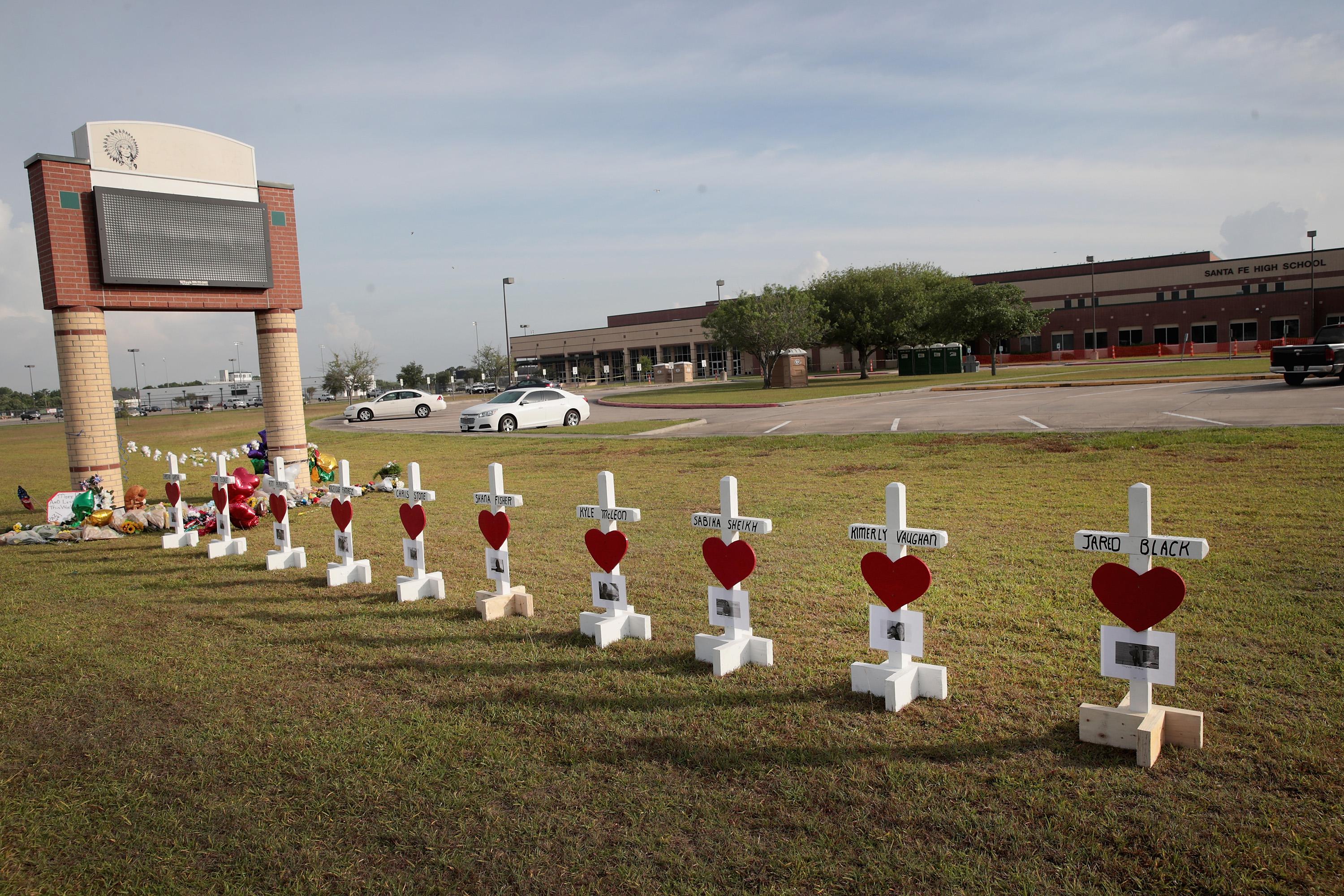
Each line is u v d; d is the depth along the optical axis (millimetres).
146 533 11211
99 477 11766
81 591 7680
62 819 3549
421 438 24906
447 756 3932
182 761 4043
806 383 47219
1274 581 5758
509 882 2949
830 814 3252
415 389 40438
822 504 10008
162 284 12109
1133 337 68250
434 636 5805
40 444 34094
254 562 8773
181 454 24609
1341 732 3617
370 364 82625
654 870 2959
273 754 4055
